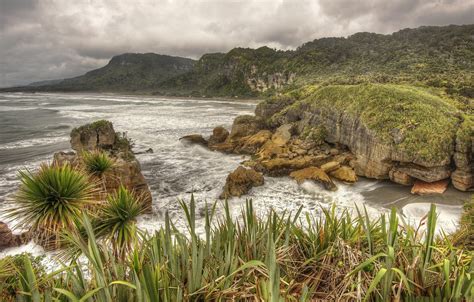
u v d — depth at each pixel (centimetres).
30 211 665
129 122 5306
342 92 3098
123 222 672
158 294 244
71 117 6044
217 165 2692
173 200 1848
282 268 327
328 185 2042
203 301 272
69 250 619
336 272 305
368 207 1748
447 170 2031
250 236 344
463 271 256
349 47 14488
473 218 1095
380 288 282
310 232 378
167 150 3241
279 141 3109
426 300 263
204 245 331
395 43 11744
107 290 236
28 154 2917
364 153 2372
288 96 4328
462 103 3231
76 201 679
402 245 323
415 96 2667
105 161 1012
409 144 2095
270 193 1978
